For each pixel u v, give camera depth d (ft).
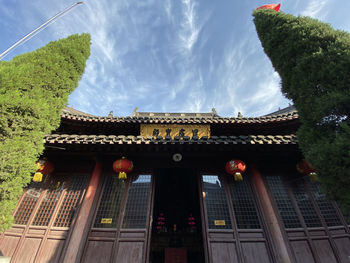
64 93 17.52
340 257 18.40
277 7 23.57
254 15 23.35
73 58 19.83
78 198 21.01
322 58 13.30
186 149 19.65
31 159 13.25
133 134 31.99
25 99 13.19
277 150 19.97
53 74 16.84
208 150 20.01
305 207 20.80
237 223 19.77
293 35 16.01
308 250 18.52
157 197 42.22
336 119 12.19
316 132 13.05
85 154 21.72
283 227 19.45
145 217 19.92
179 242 33.40
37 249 18.33
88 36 23.16
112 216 20.06
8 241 18.90
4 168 11.63
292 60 15.92
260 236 19.06
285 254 17.34
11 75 13.21
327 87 12.71
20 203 20.86
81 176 22.43
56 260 17.66
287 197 21.25
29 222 19.72
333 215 20.63
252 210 20.51
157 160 23.04
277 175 22.59
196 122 30.71
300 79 14.52
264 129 30.17
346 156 10.58
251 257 18.03
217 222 19.79
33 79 15.12
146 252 18.17
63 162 23.04
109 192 21.40
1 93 12.62
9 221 11.61
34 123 13.75
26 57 16.44
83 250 18.06
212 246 18.53
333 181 11.46
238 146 19.24
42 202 20.92
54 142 18.75
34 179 19.88
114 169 20.65
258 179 21.48
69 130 29.78
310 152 12.46
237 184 22.06
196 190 40.68
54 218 19.89
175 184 43.50
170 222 39.86
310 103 13.65
